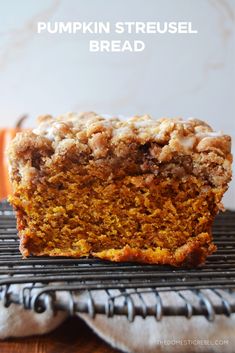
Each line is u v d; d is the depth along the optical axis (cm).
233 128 44
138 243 20
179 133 19
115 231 20
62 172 19
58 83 43
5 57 43
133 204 20
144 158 19
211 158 19
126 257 19
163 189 19
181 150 19
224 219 26
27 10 42
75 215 20
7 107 43
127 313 14
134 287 15
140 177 19
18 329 16
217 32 43
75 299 15
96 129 19
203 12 43
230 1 42
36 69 43
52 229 20
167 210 20
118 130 19
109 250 20
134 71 43
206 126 21
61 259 19
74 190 20
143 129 20
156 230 20
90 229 20
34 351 15
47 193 20
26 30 42
